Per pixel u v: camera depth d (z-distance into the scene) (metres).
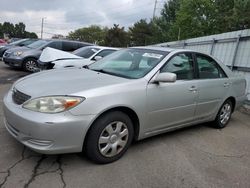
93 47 9.15
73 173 3.22
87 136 3.29
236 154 4.23
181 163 3.73
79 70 4.29
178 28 26.56
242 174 3.60
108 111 3.39
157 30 44.66
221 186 3.26
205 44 10.37
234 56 8.48
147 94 3.73
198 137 4.84
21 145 3.76
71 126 3.06
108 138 3.43
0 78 9.45
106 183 3.08
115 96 3.38
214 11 24.64
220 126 5.42
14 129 3.30
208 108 4.93
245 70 7.96
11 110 3.25
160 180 3.26
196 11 24.86
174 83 4.11
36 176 3.08
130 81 3.66
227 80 5.27
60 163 3.41
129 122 3.62
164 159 3.80
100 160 3.42
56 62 7.78
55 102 3.05
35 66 11.26
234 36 8.61
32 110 3.09
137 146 4.15
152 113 3.86
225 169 3.69
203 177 3.42
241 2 21.11
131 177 3.25
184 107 4.34
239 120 6.32
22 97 3.29
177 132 4.99
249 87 7.76
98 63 4.70
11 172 3.12
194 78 4.55
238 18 21.19
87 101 3.16
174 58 4.26
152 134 4.06
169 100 4.04
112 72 4.12
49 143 3.03
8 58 11.27
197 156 4.02
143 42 54.34
